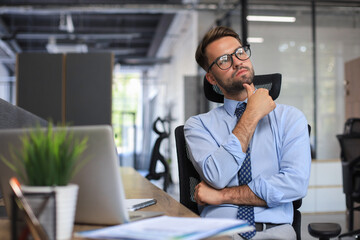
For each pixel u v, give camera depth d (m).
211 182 1.59
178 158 1.84
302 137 1.67
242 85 1.74
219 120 1.80
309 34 7.20
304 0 7.15
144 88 14.01
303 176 1.60
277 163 1.68
